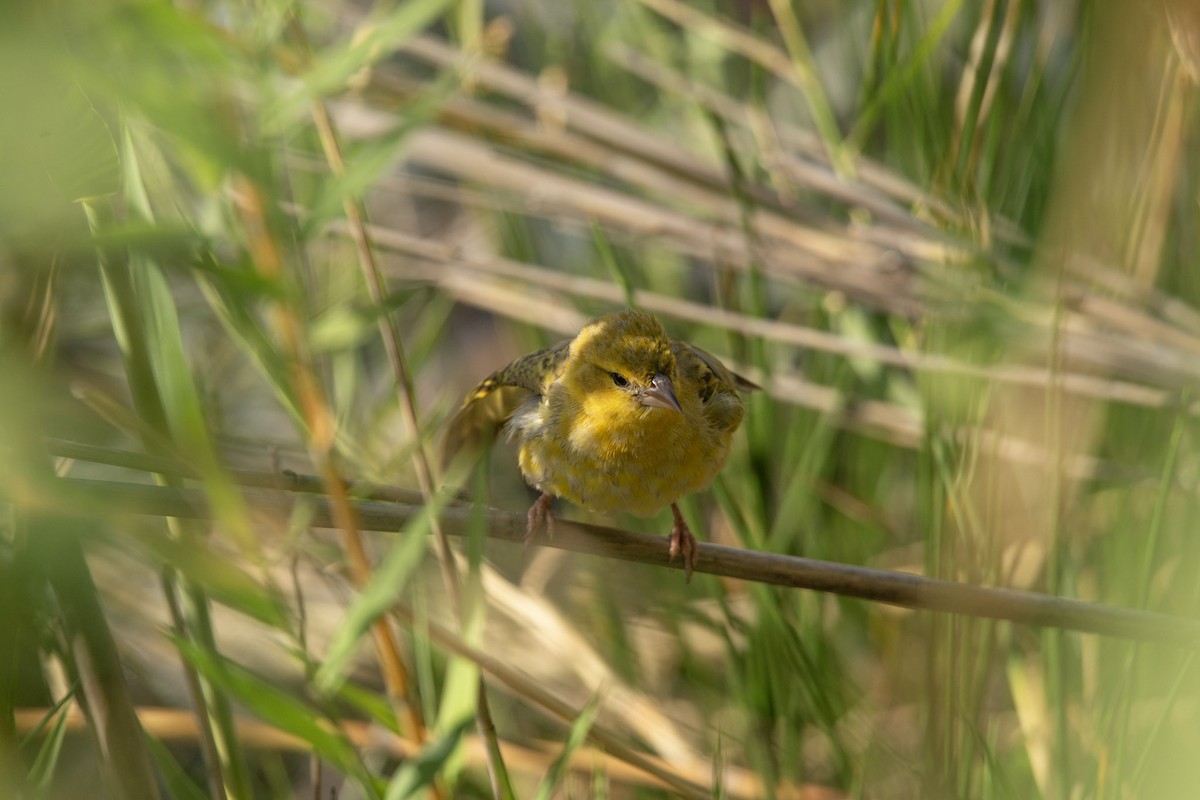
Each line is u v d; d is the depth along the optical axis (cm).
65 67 411
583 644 1023
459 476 773
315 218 577
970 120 907
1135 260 1039
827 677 996
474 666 721
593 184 1312
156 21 466
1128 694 777
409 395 750
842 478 1188
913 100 1009
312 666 693
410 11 549
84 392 642
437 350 1586
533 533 838
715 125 1109
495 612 1151
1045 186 992
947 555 848
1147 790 695
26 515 612
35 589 629
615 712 1061
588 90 1446
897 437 1159
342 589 1034
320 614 1105
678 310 1126
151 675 1117
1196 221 1077
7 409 511
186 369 586
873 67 1051
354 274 1119
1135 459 1076
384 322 752
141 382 701
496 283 1320
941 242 1014
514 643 1138
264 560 579
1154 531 801
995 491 837
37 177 407
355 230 757
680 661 1105
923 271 1116
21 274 615
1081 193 823
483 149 1227
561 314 1249
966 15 1145
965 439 852
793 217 1245
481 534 649
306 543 978
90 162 429
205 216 713
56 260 625
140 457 649
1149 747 722
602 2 1462
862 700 1061
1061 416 819
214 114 516
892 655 1046
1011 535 922
